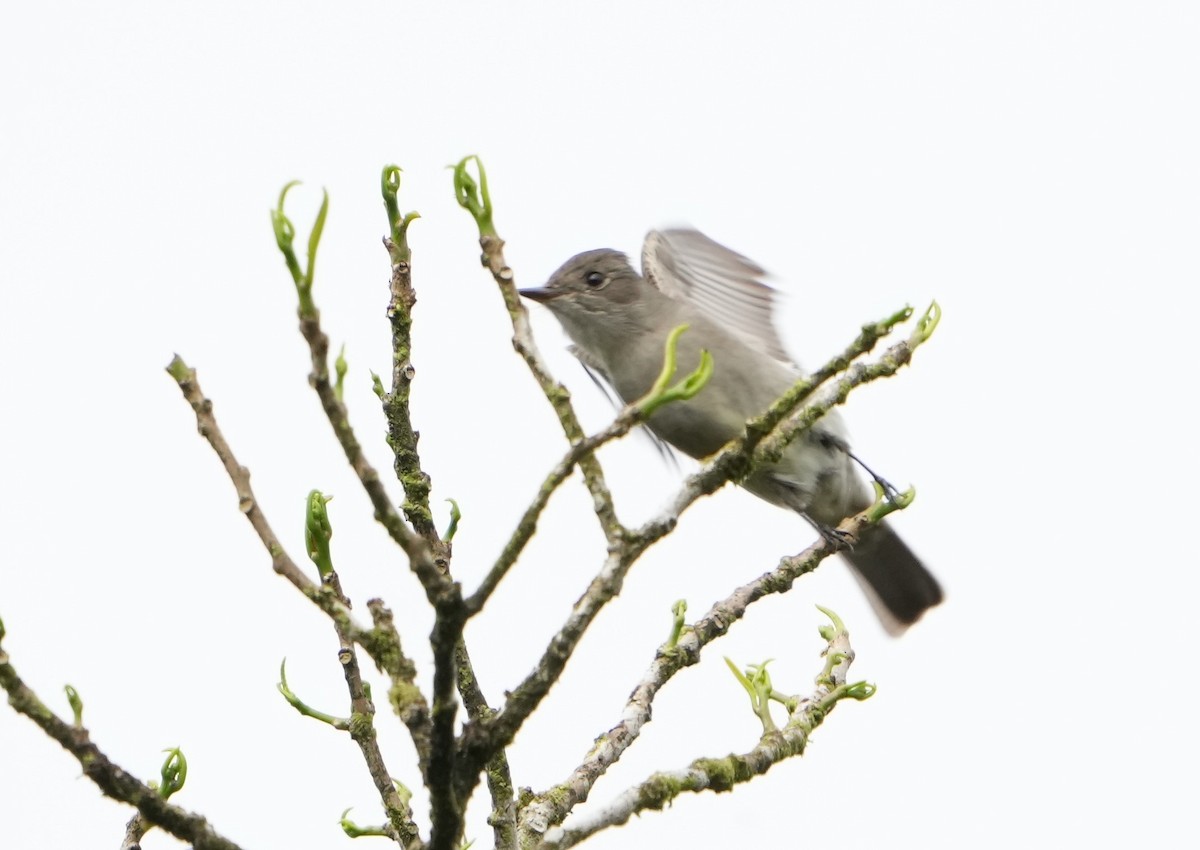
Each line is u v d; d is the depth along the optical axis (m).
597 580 5.96
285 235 5.24
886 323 6.69
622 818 7.28
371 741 7.31
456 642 5.52
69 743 5.73
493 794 6.67
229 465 6.04
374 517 5.42
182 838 5.85
